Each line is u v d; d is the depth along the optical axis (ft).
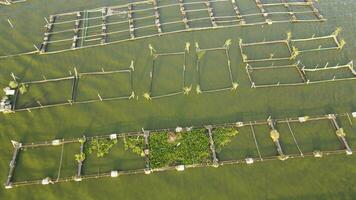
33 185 91.45
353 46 120.47
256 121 101.45
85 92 110.01
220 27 126.62
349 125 100.89
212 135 98.48
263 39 122.83
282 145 97.14
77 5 135.85
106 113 104.83
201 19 129.08
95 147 96.99
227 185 90.84
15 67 116.98
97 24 128.67
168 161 93.81
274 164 93.91
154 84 111.24
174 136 97.55
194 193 89.81
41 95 109.50
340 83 110.42
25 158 96.12
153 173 92.79
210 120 102.37
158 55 118.83
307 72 113.09
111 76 113.80
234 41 122.72
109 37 124.77
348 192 89.20
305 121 101.65
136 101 107.24
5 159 96.07
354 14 131.03
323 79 111.34
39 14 133.28
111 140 98.27
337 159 94.58
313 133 99.50
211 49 120.37
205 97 107.76
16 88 110.93
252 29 126.31
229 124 100.73
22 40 124.67
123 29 126.82
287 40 120.78
